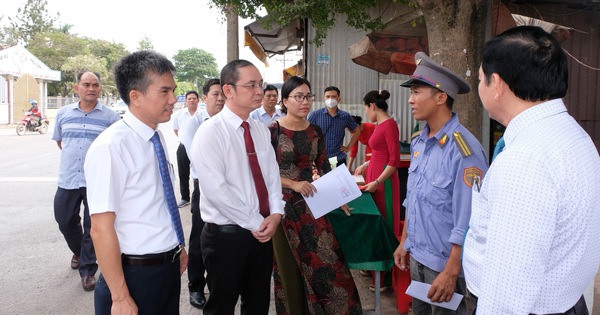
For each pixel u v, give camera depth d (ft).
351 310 9.27
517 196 3.55
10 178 28.09
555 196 3.49
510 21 15.11
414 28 16.83
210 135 7.11
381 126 11.89
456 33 10.75
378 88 23.93
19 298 11.64
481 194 4.35
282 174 9.21
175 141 51.11
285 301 9.30
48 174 29.60
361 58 17.29
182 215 19.36
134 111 5.95
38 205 21.21
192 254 10.98
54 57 120.57
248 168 7.57
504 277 3.58
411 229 7.22
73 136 12.32
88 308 11.10
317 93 23.76
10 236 16.70
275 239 9.29
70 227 12.66
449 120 6.77
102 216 5.33
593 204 3.69
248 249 7.47
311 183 9.03
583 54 21.86
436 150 6.78
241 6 16.35
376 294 9.89
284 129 9.32
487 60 4.17
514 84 3.93
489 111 4.33
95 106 12.66
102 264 5.33
